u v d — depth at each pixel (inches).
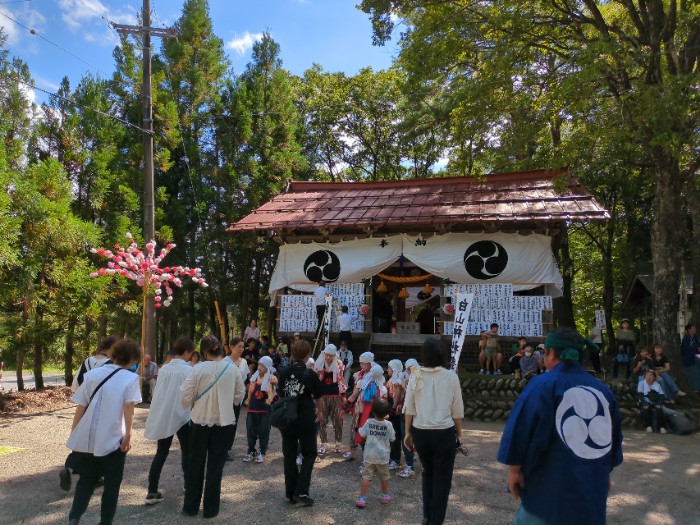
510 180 630.5
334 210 603.8
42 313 475.8
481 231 551.2
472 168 890.7
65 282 462.3
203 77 853.2
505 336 511.8
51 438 338.6
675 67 460.1
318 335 528.7
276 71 928.9
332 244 586.6
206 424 201.9
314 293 570.9
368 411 286.0
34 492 231.1
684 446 347.6
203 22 876.6
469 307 459.2
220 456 203.2
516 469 111.9
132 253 450.0
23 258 432.5
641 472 280.5
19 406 438.3
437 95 654.5
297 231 606.2
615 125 473.7
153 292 462.3
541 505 106.5
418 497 232.8
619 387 432.5
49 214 447.2
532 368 444.8
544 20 519.8
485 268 538.3
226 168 848.9
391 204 601.3
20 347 470.3
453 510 217.8
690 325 489.1
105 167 581.0
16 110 511.8
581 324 1095.6
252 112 881.5
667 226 478.6
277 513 208.2
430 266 550.0
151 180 517.3
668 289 471.2
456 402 185.9
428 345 189.6
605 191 853.8
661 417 396.2
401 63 533.6
